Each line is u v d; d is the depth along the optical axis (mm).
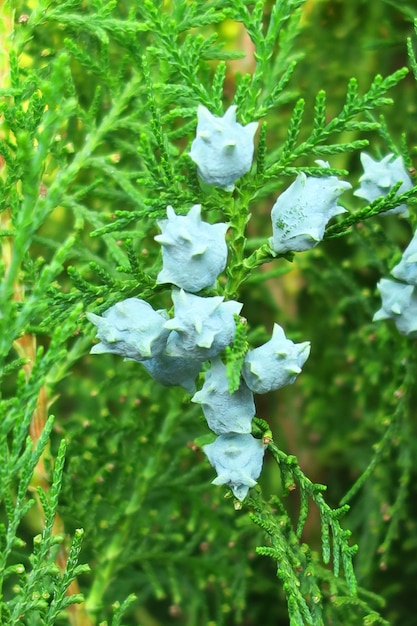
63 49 458
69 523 510
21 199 412
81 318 386
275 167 382
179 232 350
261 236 613
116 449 470
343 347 599
